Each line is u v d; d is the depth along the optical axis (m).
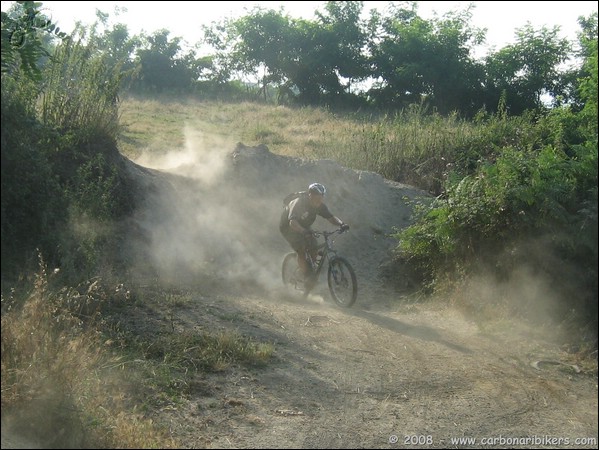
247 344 6.80
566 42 31.38
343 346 7.31
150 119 23.16
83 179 9.17
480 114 16.25
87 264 7.96
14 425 4.51
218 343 6.68
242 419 5.34
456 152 15.02
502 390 6.17
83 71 10.53
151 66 37.62
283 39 38.38
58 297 6.52
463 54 33.91
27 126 7.33
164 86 38.03
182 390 5.73
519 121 15.09
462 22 35.03
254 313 8.23
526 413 5.68
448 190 9.38
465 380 6.40
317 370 6.53
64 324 5.90
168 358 6.26
